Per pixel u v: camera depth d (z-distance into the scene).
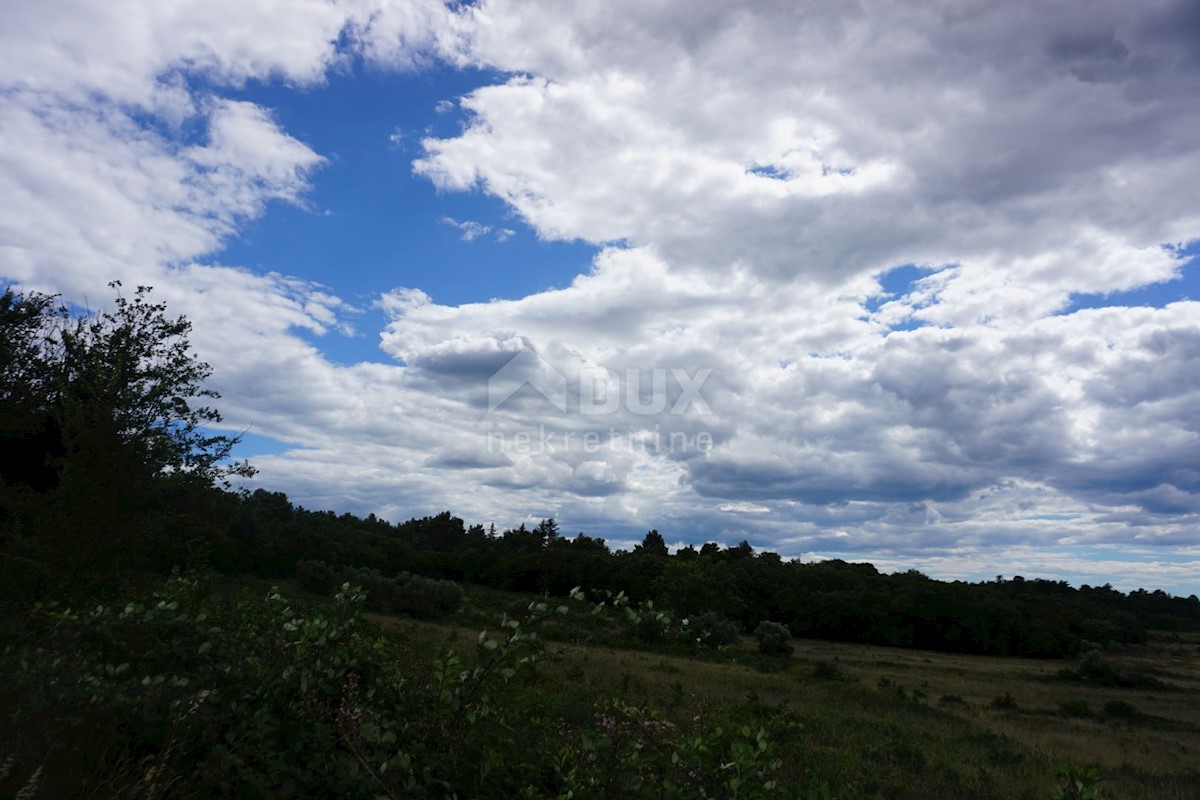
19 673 3.71
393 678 4.89
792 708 16.62
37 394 11.14
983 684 42.28
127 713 3.65
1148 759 17.56
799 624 70.44
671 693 14.73
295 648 4.67
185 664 4.38
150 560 7.40
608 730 4.00
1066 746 18.48
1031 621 70.75
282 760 3.55
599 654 23.00
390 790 3.45
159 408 10.88
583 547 64.94
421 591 40.50
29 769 3.19
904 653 63.72
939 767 11.08
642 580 57.28
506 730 4.32
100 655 4.28
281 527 51.59
